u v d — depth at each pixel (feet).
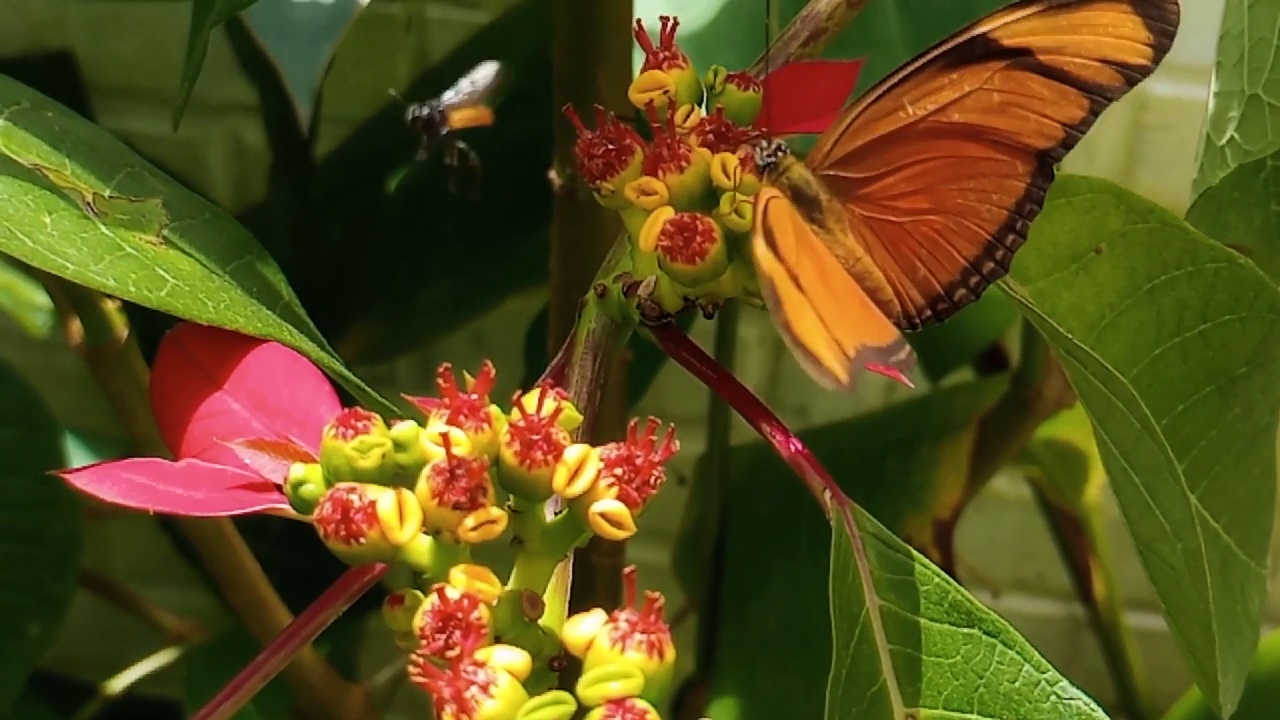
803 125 1.38
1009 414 1.62
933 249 1.30
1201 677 1.37
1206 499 1.35
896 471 1.64
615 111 1.43
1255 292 1.33
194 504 1.26
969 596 1.29
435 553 1.23
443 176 1.70
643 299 1.29
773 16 1.59
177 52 2.09
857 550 1.28
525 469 1.22
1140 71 1.25
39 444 1.54
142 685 2.06
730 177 1.27
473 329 2.18
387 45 1.84
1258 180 1.48
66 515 1.54
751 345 2.19
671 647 1.20
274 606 1.60
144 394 1.54
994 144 1.28
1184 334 1.35
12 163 1.26
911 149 1.29
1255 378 1.34
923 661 1.28
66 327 1.53
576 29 1.42
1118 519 2.31
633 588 1.22
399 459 1.24
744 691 1.57
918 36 1.59
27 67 1.80
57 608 1.54
